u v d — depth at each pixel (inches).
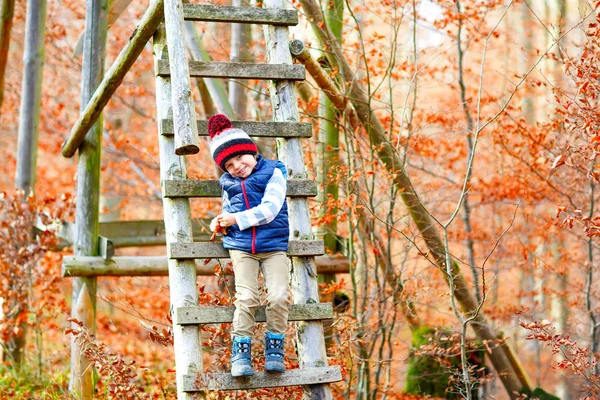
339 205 237.8
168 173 161.6
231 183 153.0
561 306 370.3
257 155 156.2
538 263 318.7
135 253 548.4
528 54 351.6
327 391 155.0
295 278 162.1
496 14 457.1
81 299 267.0
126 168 419.5
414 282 273.4
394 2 258.7
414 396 272.1
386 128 289.1
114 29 425.7
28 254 285.3
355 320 241.0
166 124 164.1
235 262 152.6
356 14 336.5
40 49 325.4
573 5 401.4
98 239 271.1
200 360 148.9
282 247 153.6
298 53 193.3
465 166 333.4
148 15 179.6
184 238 155.3
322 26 253.8
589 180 263.1
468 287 264.1
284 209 156.0
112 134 433.1
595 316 313.7
